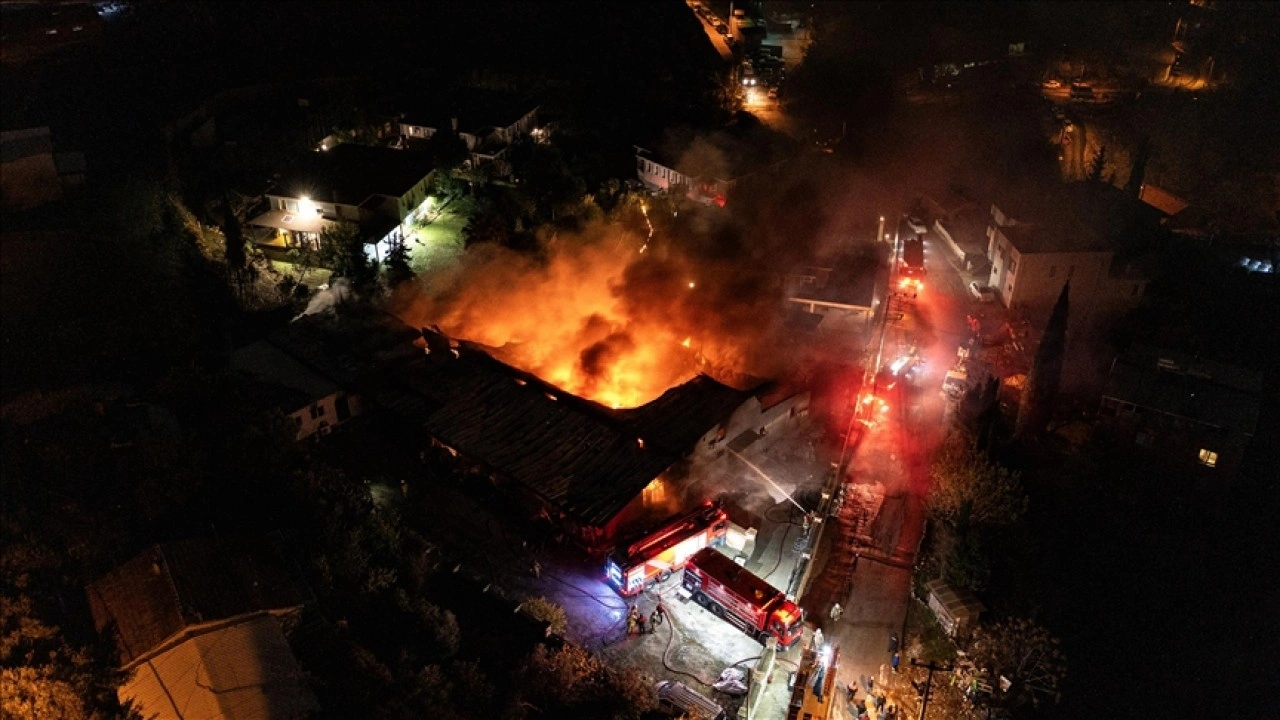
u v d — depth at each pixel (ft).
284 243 172.35
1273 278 182.39
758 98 299.99
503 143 213.87
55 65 212.84
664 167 218.38
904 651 103.65
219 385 116.78
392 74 250.16
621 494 108.99
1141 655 114.83
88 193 162.30
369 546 100.27
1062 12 364.79
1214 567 125.90
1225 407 131.64
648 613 103.09
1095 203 202.39
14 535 93.25
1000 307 182.91
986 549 116.57
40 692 76.02
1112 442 139.74
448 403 124.77
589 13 291.38
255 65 238.89
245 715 74.64
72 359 123.95
